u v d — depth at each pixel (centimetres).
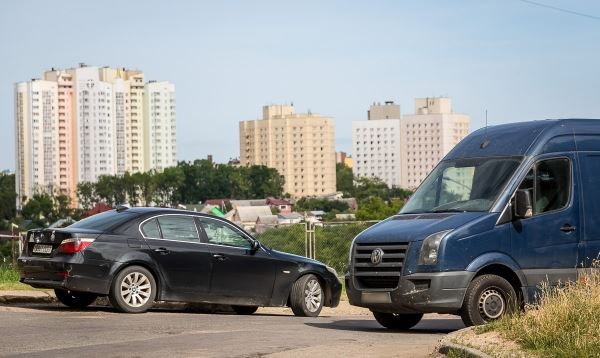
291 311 2314
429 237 1570
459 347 1188
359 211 15262
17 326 1577
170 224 1945
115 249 1862
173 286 1922
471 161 1702
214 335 1491
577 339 1127
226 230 2014
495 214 1605
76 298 2016
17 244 2764
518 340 1212
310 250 3188
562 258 1644
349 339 1455
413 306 1567
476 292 1566
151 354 1270
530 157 1659
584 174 1694
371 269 1616
